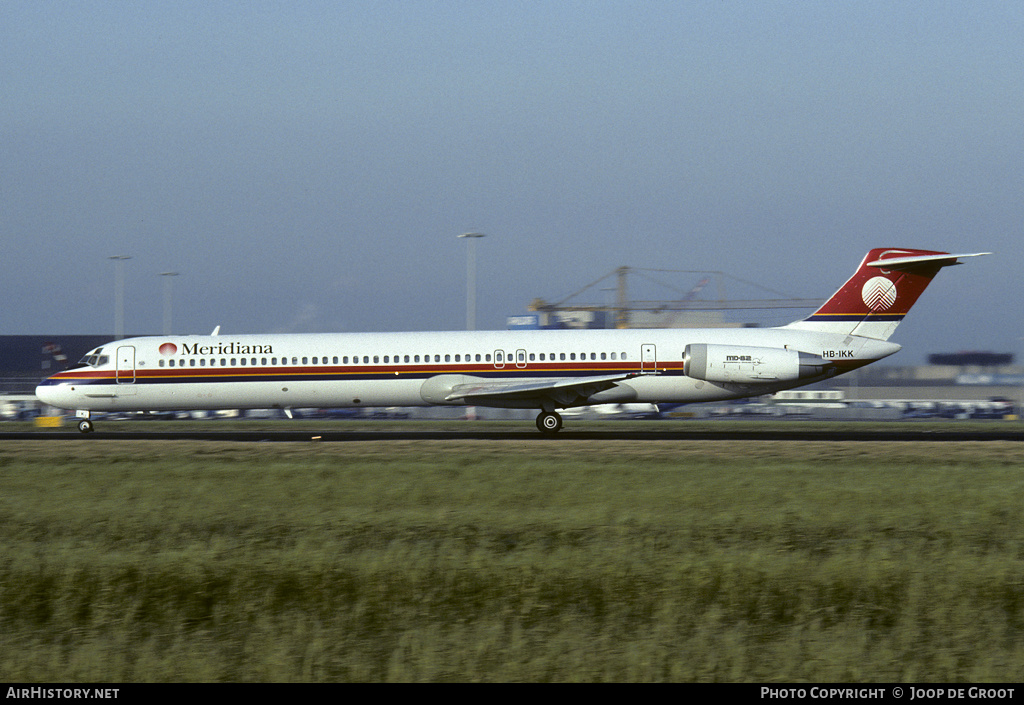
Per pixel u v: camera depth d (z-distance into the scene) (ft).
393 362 479.41
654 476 302.25
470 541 204.03
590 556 185.98
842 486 281.13
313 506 254.88
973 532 217.15
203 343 488.85
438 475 306.35
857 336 483.51
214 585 167.94
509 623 149.07
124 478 306.35
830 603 157.58
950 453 385.29
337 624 150.10
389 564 177.47
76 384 486.79
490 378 478.59
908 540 206.90
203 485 290.35
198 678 128.88
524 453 384.27
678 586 164.35
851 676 129.59
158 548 202.08
